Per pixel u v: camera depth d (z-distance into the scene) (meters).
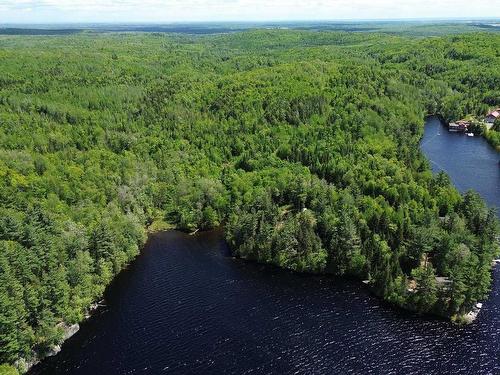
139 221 155.88
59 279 107.38
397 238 125.94
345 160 174.12
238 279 128.25
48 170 158.62
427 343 100.69
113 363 98.56
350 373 93.69
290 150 188.88
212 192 166.00
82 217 140.88
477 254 118.25
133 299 120.44
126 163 176.00
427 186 155.62
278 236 134.75
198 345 102.94
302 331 106.12
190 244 149.88
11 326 94.44
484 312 109.44
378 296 117.62
